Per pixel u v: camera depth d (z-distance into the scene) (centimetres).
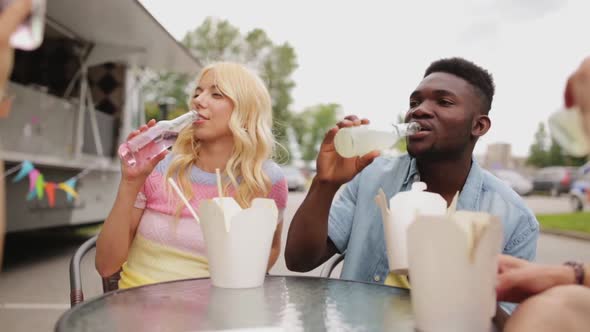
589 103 66
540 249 771
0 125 439
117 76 770
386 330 90
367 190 177
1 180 84
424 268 83
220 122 183
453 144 152
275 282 128
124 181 142
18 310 343
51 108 539
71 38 685
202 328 88
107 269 152
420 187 120
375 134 138
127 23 609
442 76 155
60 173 536
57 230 821
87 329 85
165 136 151
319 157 134
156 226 172
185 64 806
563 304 78
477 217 83
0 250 85
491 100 161
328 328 90
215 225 116
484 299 81
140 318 92
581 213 1339
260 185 184
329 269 180
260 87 191
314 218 140
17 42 75
